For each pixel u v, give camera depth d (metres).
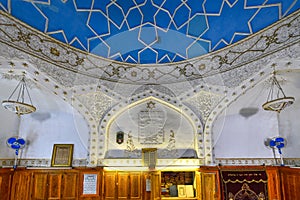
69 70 5.96
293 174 5.84
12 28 4.93
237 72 5.90
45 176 6.38
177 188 6.86
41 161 6.67
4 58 4.96
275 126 6.82
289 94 6.21
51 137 6.84
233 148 6.69
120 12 5.91
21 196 6.16
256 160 6.62
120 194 6.30
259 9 5.25
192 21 5.97
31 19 5.15
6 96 6.36
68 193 6.28
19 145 6.38
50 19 5.38
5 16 4.78
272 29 5.27
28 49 5.21
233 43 5.90
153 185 6.33
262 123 6.85
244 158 6.63
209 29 5.96
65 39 5.78
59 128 6.88
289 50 5.04
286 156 6.61
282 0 4.92
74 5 5.47
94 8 5.69
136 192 6.30
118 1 5.72
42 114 6.91
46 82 5.74
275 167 6.33
